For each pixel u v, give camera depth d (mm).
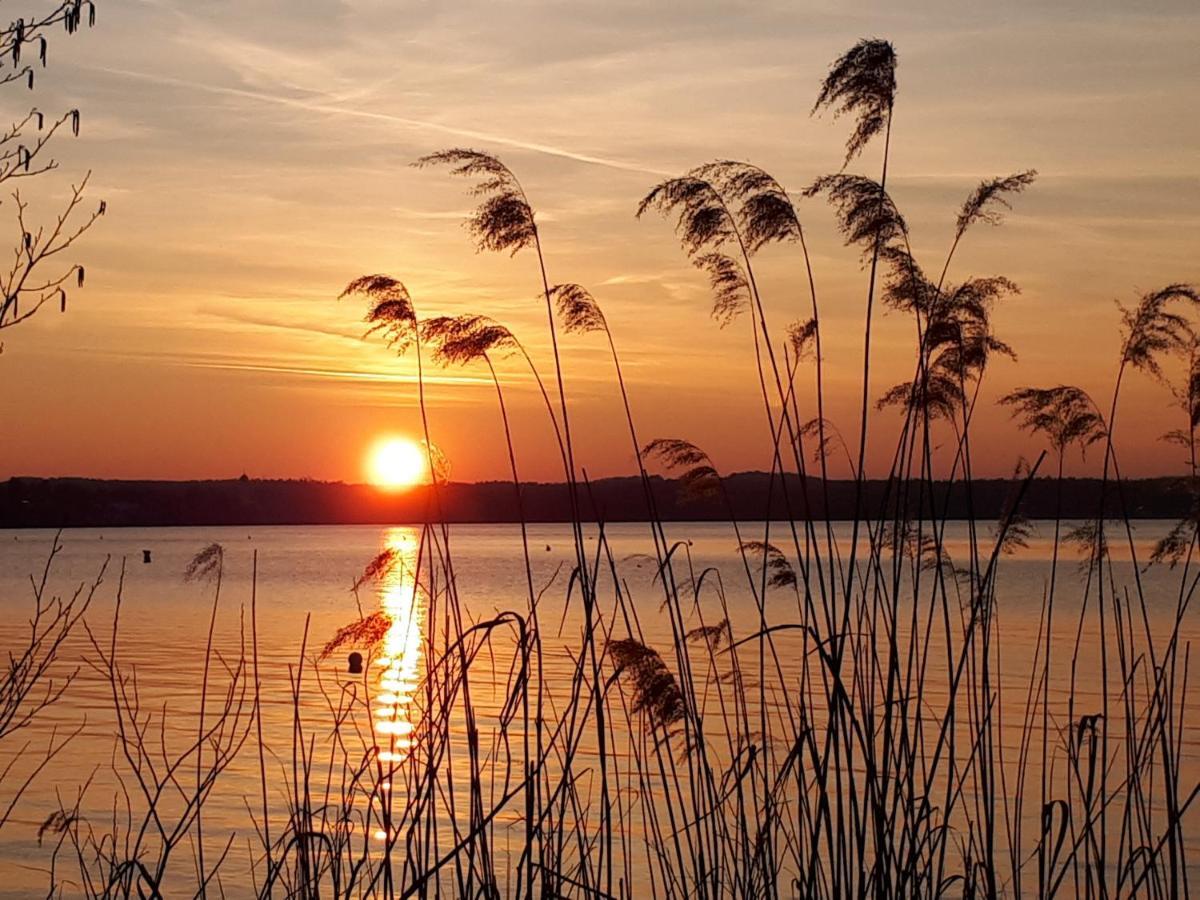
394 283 7617
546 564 101625
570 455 7043
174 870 12477
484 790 13664
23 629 40969
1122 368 7910
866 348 7035
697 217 7363
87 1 6461
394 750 6895
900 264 7324
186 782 16188
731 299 7406
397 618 6996
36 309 6336
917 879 6785
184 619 49188
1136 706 20234
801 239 7273
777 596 47281
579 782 13930
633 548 94062
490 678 21031
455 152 7676
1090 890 7160
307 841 6699
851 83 7070
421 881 6215
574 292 7617
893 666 6910
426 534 7180
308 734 18984
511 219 7594
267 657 32531
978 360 7504
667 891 7324
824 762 6770
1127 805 7305
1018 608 47625
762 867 6965
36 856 13117
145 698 23609
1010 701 21547
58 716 21469
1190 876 11102
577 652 25047
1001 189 7359
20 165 6262
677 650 7426
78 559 122938
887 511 7367
